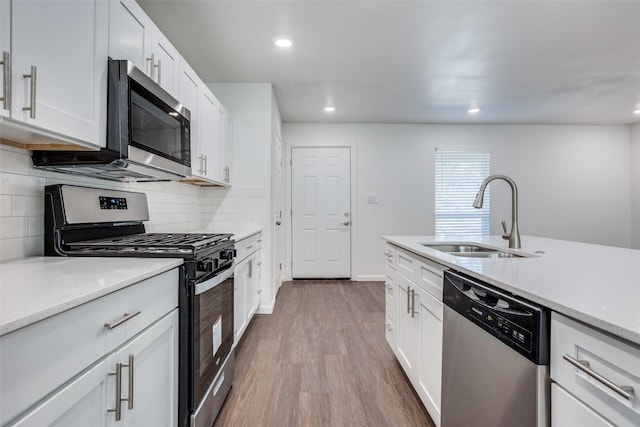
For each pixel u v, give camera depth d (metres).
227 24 2.28
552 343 0.78
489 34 2.43
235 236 2.32
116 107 1.31
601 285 0.93
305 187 4.87
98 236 1.67
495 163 4.96
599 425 0.65
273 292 3.54
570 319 0.73
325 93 3.66
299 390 1.94
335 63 2.91
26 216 1.33
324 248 4.89
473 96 3.75
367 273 4.89
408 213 4.92
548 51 2.69
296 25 2.30
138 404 1.02
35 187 1.37
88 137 1.19
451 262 1.32
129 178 1.92
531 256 1.63
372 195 4.89
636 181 4.93
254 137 3.38
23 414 0.62
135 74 1.38
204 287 1.40
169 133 1.74
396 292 2.18
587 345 0.68
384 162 4.91
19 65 0.90
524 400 0.84
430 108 4.19
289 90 3.57
